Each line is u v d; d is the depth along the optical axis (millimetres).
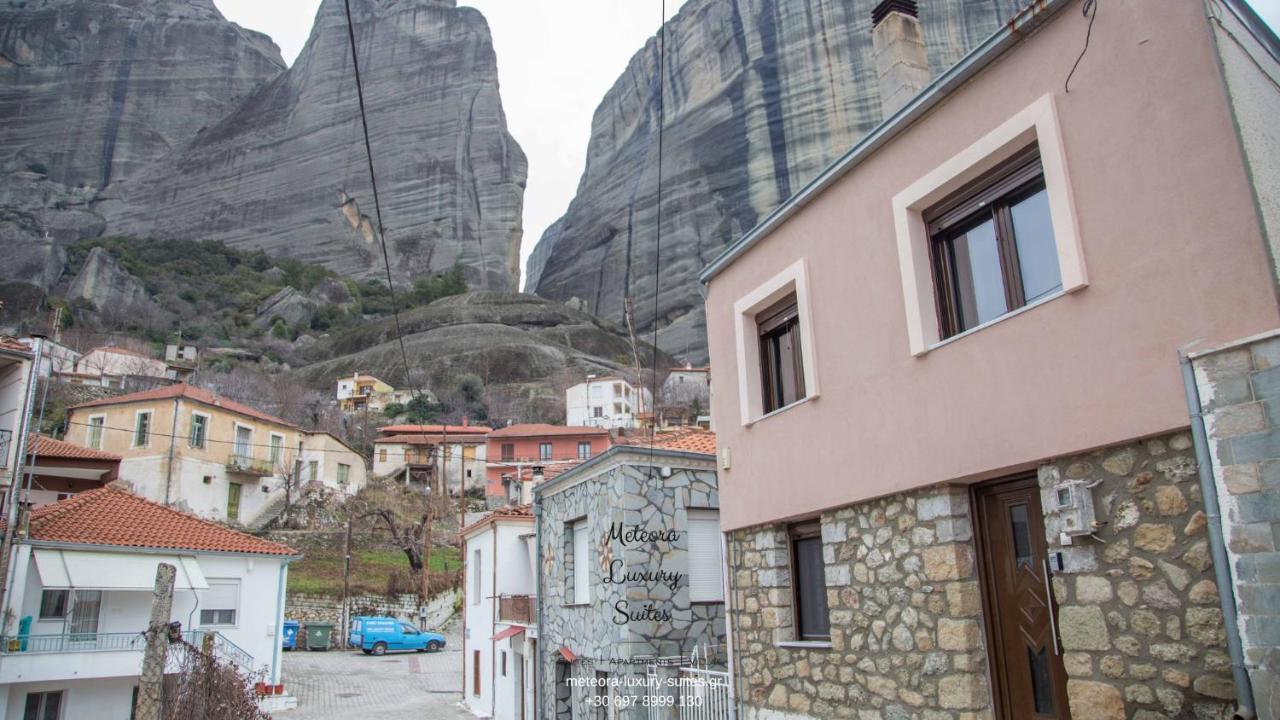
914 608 6961
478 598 24297
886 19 10375
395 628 38031
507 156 150500
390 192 141750
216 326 105125
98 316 96938
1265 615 4359
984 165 6594
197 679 10180
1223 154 4809
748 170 109562
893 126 7332
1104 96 5547
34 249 108750
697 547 14188
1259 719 4336
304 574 42781
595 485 15086
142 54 150375
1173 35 5125
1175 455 5020
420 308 117812
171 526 24188
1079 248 5633
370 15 153875
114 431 45500
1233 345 4652
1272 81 5328
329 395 88312
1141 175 5270
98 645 20969
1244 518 4516
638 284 116062
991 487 6578
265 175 141375
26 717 19594
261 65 161625
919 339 7000
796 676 8609
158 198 140500
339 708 24203
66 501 23609
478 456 67750
